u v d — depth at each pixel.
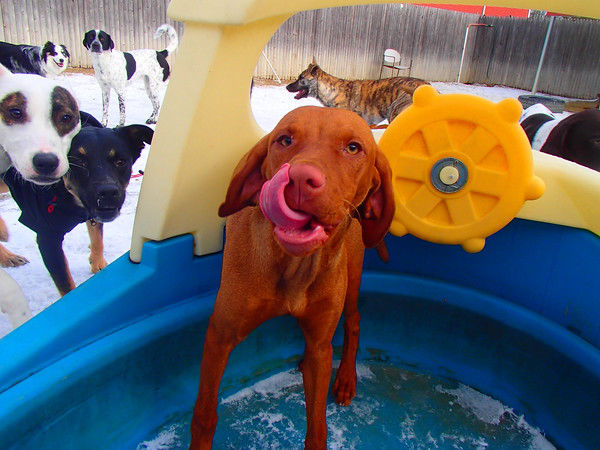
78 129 1.34
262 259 0.66
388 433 0.89
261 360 0.99
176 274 0.87
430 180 0.86
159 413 0.86
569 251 0.89
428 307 1.01
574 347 0.87
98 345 0.77
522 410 0.93
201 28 0.78
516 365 0.95
